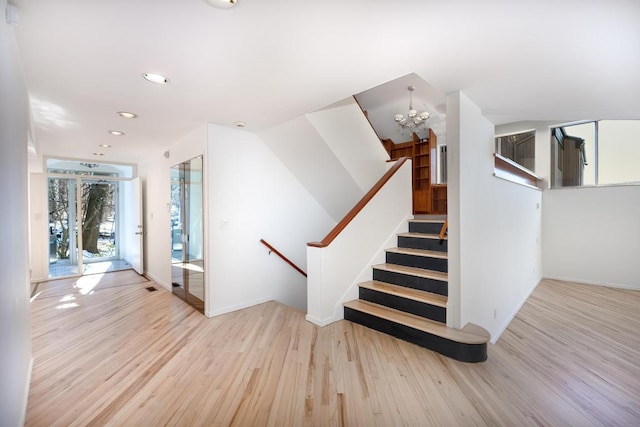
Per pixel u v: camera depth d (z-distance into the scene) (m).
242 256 3.85
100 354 2.64
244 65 2.08
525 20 1.56
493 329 3.22
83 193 6.21
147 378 2.27
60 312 3.72
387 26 1.63
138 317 3.54
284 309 3.81
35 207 5.31
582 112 3.31
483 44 1.81
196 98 2.69
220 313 3.62
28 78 2.23
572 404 2.01
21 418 1.72
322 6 1.46
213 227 3.56
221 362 2.49
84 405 1.95
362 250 3.61
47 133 3.84
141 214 5.79
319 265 3.22
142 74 2.21
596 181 5.66
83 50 1.86
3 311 1.29
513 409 1.94
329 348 2.72
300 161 4.09
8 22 1.37
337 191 4.44
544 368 2.49
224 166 3.65
